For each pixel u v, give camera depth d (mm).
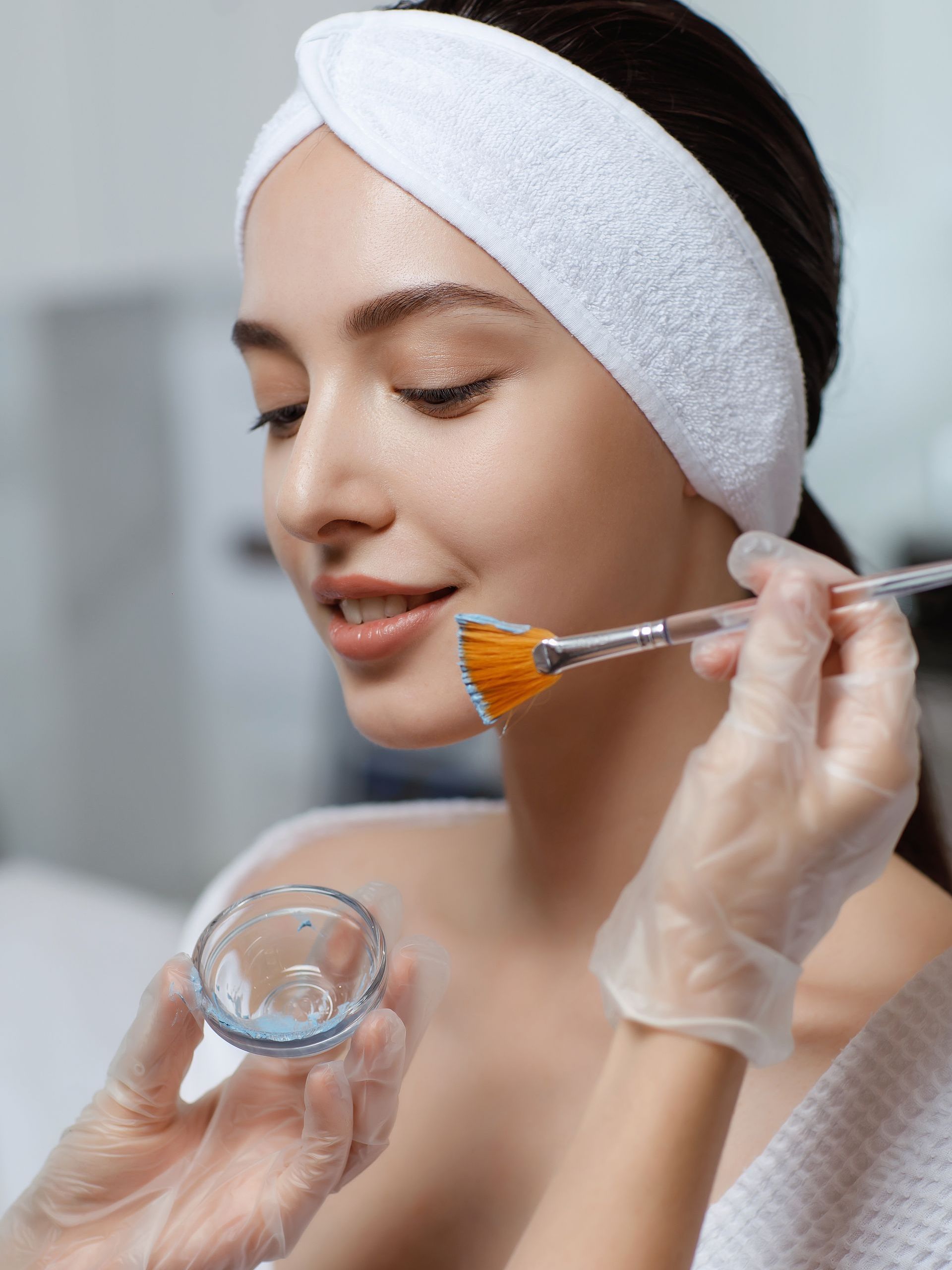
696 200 665
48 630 2471
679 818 525
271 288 667
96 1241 623
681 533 720
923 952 711
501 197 623
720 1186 661
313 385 660
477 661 585
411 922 917
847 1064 643
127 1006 1337
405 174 623
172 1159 648
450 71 640
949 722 1453
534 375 638
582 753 764
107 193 1984
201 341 2170
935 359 1685
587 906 808
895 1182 611
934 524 1731
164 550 2352
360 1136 582
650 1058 511
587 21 700
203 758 2461
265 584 2299
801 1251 620
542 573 649
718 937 509
